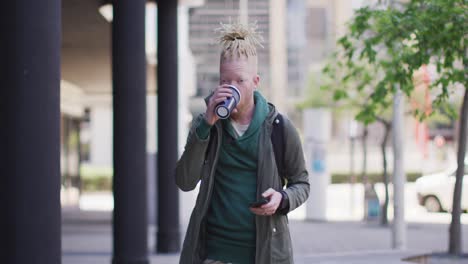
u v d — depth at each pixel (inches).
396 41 444.5
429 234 741.9
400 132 583.8
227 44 171.3
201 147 167.3
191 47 2389.3
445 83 434.3
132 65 436.5
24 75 198.4
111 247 650.2
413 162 2026.3
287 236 175.3
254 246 172.7
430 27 410.6
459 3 407.2
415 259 470.9
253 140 172.2
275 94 2783.0
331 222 920.3
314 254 530.3
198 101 2079.2
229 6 2364.7
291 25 2807.6
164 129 591.2
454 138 2086.6
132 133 439.8
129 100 437.4
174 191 596.7
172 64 586.9
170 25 582.9
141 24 437.1
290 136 175.3
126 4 434.6
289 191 171.9
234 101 164.1
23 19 198.5
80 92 1092.5
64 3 508.7
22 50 198.4
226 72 170.9
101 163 2156.7
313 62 2805.1
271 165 172.2
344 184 1775.3
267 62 2787.9
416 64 428.1
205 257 175.0
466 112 469.1
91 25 597.9
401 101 580.7
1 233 199.9
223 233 172.9
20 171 198.5
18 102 198.1
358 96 807.7
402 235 585.9
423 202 1005.8
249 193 172.1
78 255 583.8
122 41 435.2
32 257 200.2
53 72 203.0
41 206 200.8
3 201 199.3
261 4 2748.5
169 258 553.9
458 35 410.9
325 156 941.8
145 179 446.0
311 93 1969.7
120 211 442.3
